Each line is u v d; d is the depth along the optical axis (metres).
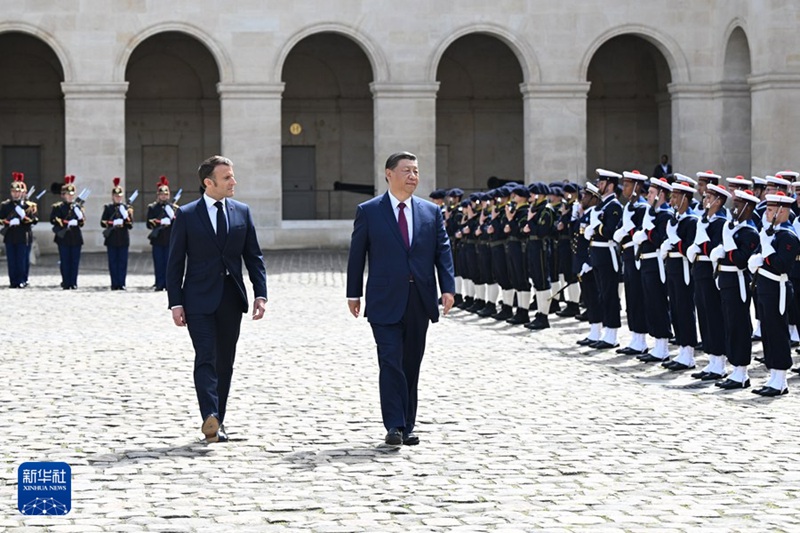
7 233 40.66
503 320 32.69
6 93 62.62
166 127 63.62
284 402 19.39
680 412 18.73
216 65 63.50
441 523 12.32
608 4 54.84
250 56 53.94
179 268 16.55
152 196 63.66
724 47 54.06
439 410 18.78
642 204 25.39
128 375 22.02
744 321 21.08
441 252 16.61
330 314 32.62
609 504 13.11
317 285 41.28
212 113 63.81
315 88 64.12
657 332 24.45
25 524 12.27
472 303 35.81
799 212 25.62
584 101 54.91
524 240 31.17
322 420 17.89
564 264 33.03
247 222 16.80
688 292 23.41
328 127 64.38
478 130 65.06
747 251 20.92
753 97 51.44
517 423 17.72
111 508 12.89
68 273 40.50
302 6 54.16
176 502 13.16
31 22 52.88
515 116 65.12
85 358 24.17
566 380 21.98
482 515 12.66
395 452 15.74
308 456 15.49
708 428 17.42
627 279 25.55
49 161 63.12
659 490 13.77
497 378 22.14
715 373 22.16
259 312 16.84
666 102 61.72
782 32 50.00
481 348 26.64
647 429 17.31
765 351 20.61
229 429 17.22
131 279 44.06
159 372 22.36
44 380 21.41
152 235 39.84
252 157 54.06
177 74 63.44
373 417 18.11
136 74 63.16
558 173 54.91
